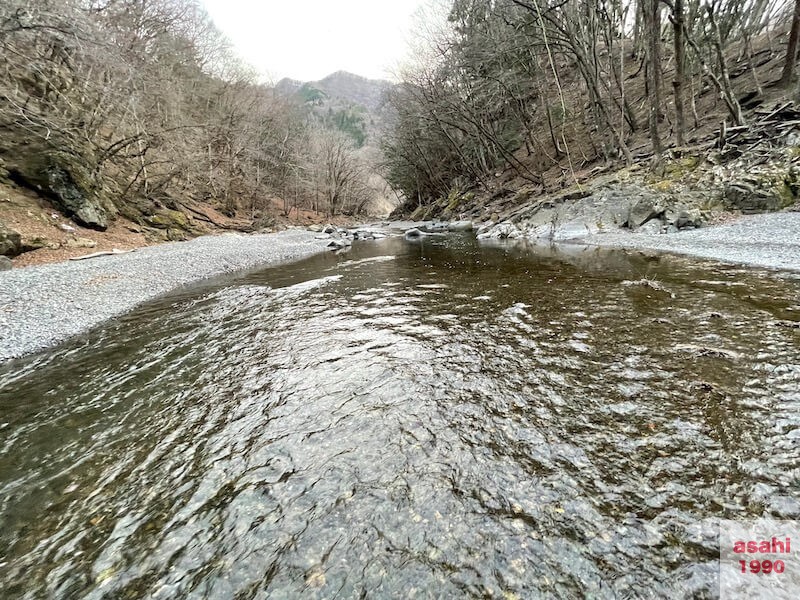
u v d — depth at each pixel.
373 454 3.62
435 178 49.88
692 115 23.19
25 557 2.84
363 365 5.64
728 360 4.73
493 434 3.77
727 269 9.31
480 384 4.79
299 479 3.38
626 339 5.70
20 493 3.55
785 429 3.40
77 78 22.41
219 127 38.00
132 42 23.59
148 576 2.59
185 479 3.57
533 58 28.91
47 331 8.38
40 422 4.84
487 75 29.53
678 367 4.71
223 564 2.62
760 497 2.73
